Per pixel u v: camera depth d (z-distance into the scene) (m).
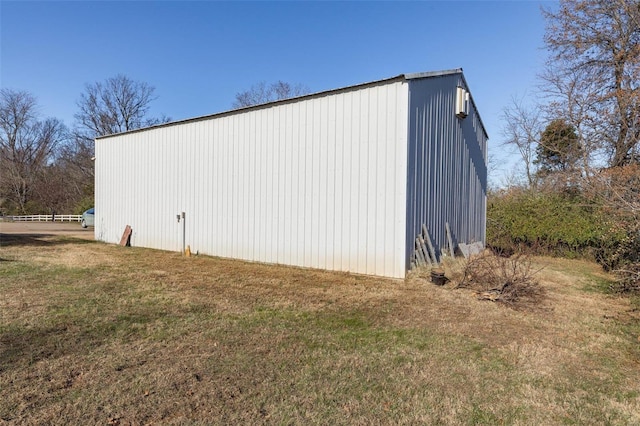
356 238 7.70
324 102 8.18
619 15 14.27
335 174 8.00
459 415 2.62
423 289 6.40
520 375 3.29
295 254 8.66
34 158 42.91
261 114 9.28
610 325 4.82
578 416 2.65
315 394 2.85
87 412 2.54
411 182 7.33
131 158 12.73
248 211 9.57
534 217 12.82
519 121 20.75
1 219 36.66
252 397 2.79
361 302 5.59
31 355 3.46
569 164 16.20
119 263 8.97
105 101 38.22
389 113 7.29
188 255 10.51
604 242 9.75
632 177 9.70
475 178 11.82
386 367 3.38
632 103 13.11
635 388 3.10
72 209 38.38
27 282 6.62
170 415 2.53
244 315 4.86
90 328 4.23
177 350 3.66
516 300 5.81
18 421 2.42
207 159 10.52
